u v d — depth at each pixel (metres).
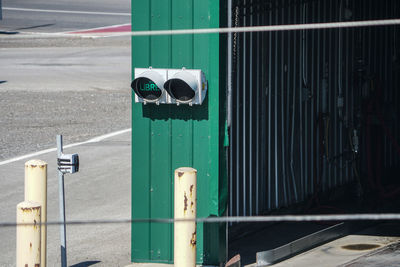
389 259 17.62
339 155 23.98
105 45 69.75
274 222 21.11
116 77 52.72
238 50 18.81
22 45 69.38
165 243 17.64
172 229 17.58
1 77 52.16
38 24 83.75
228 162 18.56
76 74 53.78
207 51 16.88
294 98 21.75
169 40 17.06
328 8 23.16
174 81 16.70
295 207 22.05
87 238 20.52
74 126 37.34
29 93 46.19
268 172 20.66
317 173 22.98
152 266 17.56
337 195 23.88
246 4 18.95
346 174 24.52
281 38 20.91
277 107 20.97
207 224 17.12
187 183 15.58
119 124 37.97
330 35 23.34
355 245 18.97
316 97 22.86
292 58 21.55
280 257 17.73
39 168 16.19
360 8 24.50
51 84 49.56
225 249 17.42
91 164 29.28
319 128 22.48
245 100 19.30
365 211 22.11
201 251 17.20
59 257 18.88
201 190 17.17
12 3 98.06
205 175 17.14
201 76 16.72
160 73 17.02
